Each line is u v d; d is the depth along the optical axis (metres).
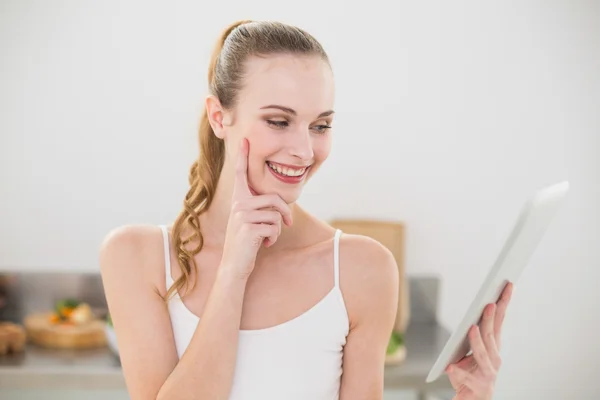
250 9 2.91
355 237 1.27
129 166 2.95
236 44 1.15
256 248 1.14
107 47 2.89
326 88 1.12
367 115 2.97
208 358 1.14
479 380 1.19
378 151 2.99
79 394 2.81
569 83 2.99
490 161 3.01
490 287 1.08
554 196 1.08
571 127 3.01
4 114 2.89
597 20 2.97
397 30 2.94
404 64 2.96
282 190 1.15
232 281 1.15
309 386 1.20
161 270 1.23
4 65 2.87
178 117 2.93
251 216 1.14
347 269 1.23
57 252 2.96
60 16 2.87
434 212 3.02
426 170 3.00
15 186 2.93
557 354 3.09
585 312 3.09
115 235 1.24
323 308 1.22
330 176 2.99
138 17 2.88
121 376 2.42
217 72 1.17
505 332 3.08
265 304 1.21
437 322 3.04
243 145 1.13
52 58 2.88
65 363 2.49
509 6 2.95
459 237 3.04
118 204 2.96
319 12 2.93
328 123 1.15
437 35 2.95
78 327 2.70
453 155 3.00
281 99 1.09
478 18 2.95
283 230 1.25
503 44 2.97
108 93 2.91
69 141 2.92
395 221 3.02
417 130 2.99
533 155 3.02
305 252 1.25
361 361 1.24
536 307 3.08
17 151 2.91
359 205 3.00
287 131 1.12
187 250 1.24
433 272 3.04
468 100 2.98
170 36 2.90
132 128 2.93
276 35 1.12
